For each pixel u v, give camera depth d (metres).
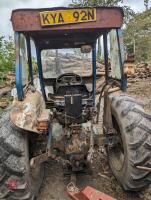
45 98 2.15
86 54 2.14
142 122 1.62
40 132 1.62
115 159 1.89
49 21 1.58
